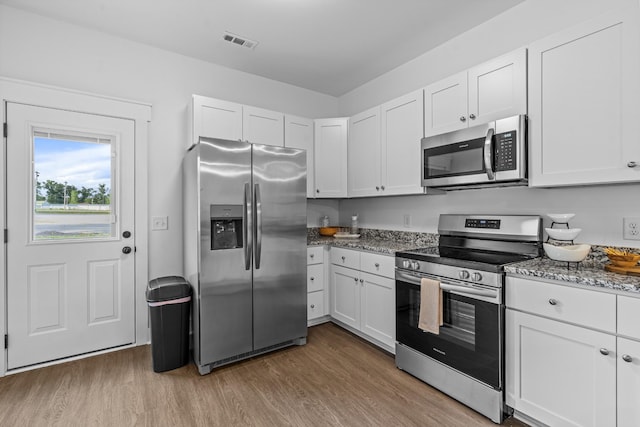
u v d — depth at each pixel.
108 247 2.53
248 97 3.25
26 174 2.23
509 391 1.68
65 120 2.36
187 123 2.86
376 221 3.39
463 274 1.84
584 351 1.42
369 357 2.48
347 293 2.89
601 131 1.53
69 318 2.39
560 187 1.94
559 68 1.68
